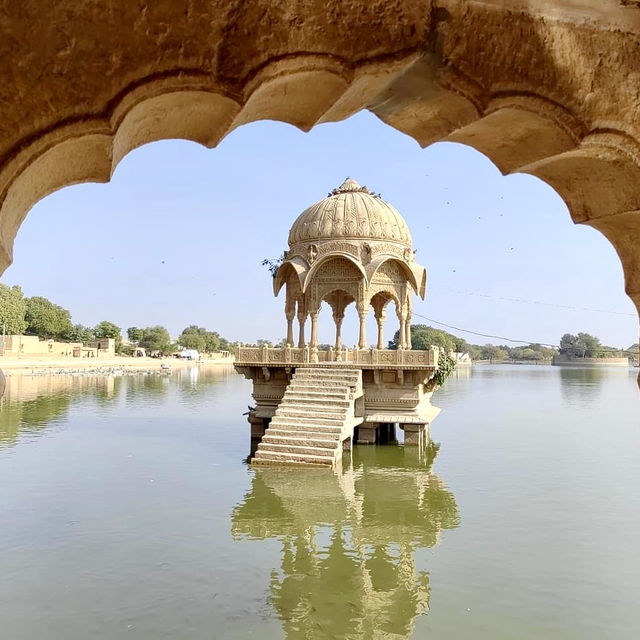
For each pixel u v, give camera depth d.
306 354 18.95
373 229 19.77
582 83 3.54
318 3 3.13
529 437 21.20
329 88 3.38
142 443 18.92
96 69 2.88
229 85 3.03
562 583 7.77
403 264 19.86
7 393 36.78
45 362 64.94
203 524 10.28
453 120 3.69
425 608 7.05
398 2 3.24
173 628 6.46
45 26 2.81
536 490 12.91
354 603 7.20
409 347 20.62
